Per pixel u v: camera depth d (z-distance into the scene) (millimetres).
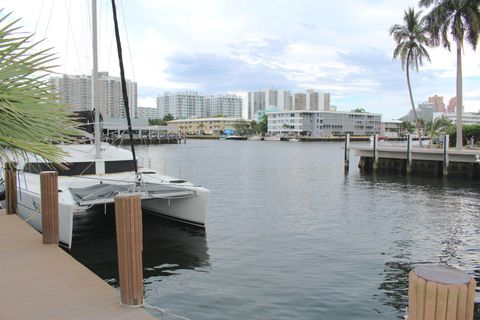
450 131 43062
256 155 53125
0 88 2484
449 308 1779
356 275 7723
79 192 9570
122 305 4441
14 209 9320
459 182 24219
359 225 12156
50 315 4230
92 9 11922
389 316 6066
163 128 94500
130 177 11586
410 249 9648
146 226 11062
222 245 9617
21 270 5617
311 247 9609
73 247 9250
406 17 37312
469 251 9594
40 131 2656
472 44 30078
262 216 13281
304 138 124500
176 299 6582
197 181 23859
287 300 6555
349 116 144250
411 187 21859
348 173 29391
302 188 20938
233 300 6539
